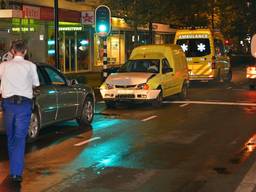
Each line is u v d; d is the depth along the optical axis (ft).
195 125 54.80
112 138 47.16
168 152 40.78
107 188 30.37
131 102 70.28
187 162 37.19
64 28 124.77
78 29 128.06
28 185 31.19
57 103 48.73
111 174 33.71
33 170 34.94
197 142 45.09
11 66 32.30
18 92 32.07
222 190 29.68
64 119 50.67
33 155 39.75
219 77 110.93
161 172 34.19
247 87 102.94
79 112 53.52
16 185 31.19
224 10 188.03
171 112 65.67
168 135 48.70
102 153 40.47
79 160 37.93
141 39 173.27
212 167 35.63
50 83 48.11
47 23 117.80
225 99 80.59
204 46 104.42
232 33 218.59
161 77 71.72
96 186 30.81
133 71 73.36
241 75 144.87
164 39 196.24
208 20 179.93
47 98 46.78
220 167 35.60
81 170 34.88
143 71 72.90
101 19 86.48
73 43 130.93
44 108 46.32
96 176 33.22
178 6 134.92
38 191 29.86
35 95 44.60
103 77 89.35
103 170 34.83
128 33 161.89
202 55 104.47
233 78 131.64
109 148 42.47
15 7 97.76
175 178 32.60
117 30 153.99
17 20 106.93
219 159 38.19
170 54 77.30
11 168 32.32
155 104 70.49
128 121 57.93
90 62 138.82
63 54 126.52
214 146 43.24
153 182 31.65
